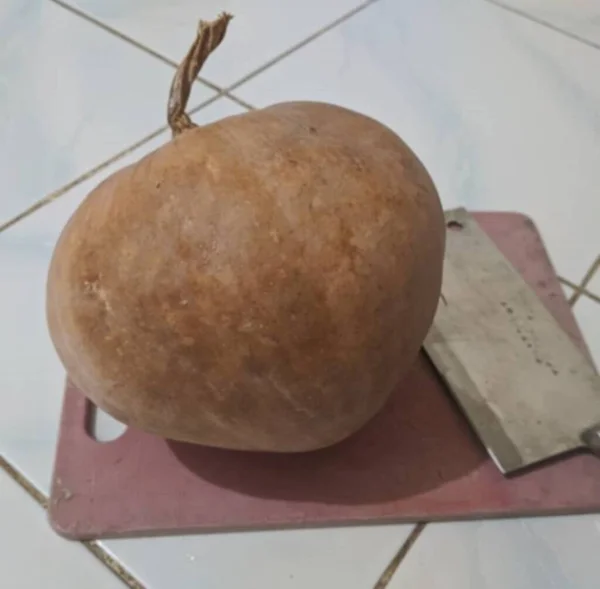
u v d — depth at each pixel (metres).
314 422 0.42
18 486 0.50
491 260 0.60
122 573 0.46
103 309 0.40
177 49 0.85
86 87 0.81
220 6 0.91
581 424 0.51
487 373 0.53
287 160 0.40
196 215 0.38
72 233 0.42
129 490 0.49
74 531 0.47
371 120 0.45
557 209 0.69
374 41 0.87
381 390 0.43
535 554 0.47
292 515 0.48
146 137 0.76
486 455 0.50
